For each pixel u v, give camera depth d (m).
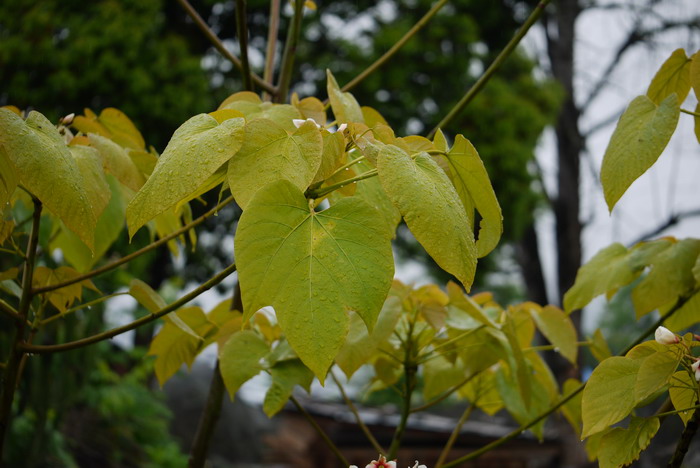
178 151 1.14
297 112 1.37
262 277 1.09
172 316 1.44
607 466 1.25
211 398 1.61
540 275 11.80
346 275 1.09
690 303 1.59
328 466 6.16
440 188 1.14
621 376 1.22
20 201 1.87
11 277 1.45
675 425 7.70
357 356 1.46
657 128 1.22
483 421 10.74
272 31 1.81
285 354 1.51
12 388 1.33
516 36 1.44
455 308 1.63
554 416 9.47
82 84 7.42
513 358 1.60
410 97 9.17
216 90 8.89
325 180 1.17
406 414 1.58
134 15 7.65
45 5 7.58
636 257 1.60
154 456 5.73
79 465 5.33
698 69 1.27
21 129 1.19
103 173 1.37
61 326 3.24
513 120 9.34
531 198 9.52
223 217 8.80
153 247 1.38
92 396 4.84
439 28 9.30
